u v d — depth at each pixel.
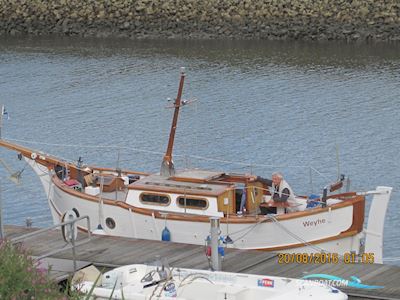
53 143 42.97
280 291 18.55
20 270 13.38
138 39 75.44
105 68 60.38
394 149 40.91
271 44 71.62
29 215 33.38
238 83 54.94
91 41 74.12
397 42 71.94
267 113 47.62
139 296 18.28
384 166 38.44
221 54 66.31
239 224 24.22
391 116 46.59
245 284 19.08
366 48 68.81
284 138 43.03
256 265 22.27
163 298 18.06
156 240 24.52
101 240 24.36
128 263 22.47
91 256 23.02
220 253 22.02
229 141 42.72
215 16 75.69
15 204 34.53
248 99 50.75
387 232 31.00
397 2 73.25
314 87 53.44
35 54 66.69
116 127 45.50
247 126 45.12
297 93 52.00
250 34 74.75
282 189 25.14
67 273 20.09
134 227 25.44
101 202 25.86
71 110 49.09
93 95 52.47
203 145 42.19
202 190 24.72
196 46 70.69
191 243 24.67
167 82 55.56
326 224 24.38
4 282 13.13
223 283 19.06
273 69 59.41
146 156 40.41
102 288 18.64
